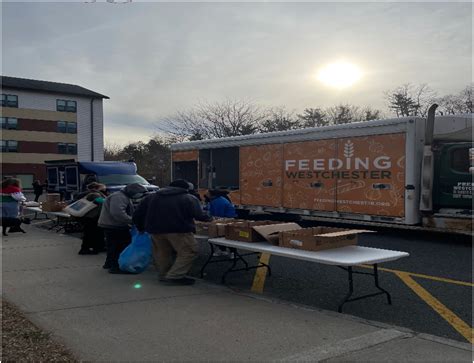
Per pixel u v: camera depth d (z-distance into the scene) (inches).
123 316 201.9
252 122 1537.9
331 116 1779.0
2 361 150.4
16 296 235.1
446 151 421.4
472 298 243.1
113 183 602.9
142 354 159.0
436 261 337.1
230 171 604.1
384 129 434.6
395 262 334.3
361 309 224.8
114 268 293.1
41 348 162.7
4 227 479.2
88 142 2138.3
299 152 511.2
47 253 365.7
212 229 279.4
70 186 653.3
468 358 156.5
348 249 233.8
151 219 265.1
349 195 463.5
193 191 352.2
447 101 1658.5
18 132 1985.7
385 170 434.0
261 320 196.5
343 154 468.4
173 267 263.4
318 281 280.1
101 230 362.9
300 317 201.0
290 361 153.3
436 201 426.3
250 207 567.5
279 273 301.0
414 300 239.6
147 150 2129.7
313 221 564.7
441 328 198.2
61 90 2071.9
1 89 1957.4
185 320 196.4
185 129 1552.7
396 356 157.6
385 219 434.9
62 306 217.5
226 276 294.5
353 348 164.6
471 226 390.3
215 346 166.6
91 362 152.3
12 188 483.8
